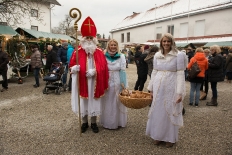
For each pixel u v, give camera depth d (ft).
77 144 11.19
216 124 14.52
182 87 10.09
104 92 12.46
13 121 14.55
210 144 11.37
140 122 14.66
